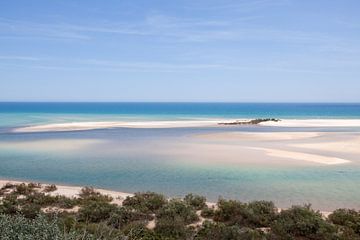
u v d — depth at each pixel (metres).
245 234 9.81
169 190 17.19
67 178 20.09
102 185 18.41
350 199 15.47
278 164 23.11
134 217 11.95
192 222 11.84
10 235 4.66
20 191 16.42
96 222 11.45
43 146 33.03
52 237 4.77
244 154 26.92
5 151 30.14
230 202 13.09
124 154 27.94
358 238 9.98
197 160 24.73
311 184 18.11
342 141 34.31
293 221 11.06
